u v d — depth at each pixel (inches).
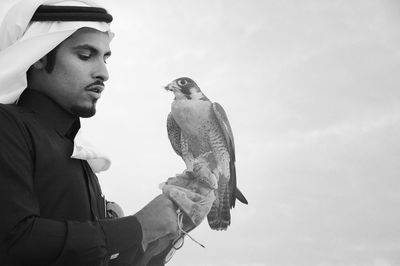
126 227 44.6
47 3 46.6
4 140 41.4
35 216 40.6
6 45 47.2
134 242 45.0
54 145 45.5
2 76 44.1
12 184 40.2
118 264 52.6
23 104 47.4
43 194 43.5
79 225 41.8
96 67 48.1
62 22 46.3
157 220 53.3
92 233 41.9
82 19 46.8
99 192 52.3
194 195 92.0
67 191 45.1
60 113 47.8
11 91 45.5
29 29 46.2
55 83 47.2
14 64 44.4
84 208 46.5
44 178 43.7
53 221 41.0
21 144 42.1
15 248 38.9
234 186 114.9
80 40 47.3
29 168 41.9
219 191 112.8
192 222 89.2
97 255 41.7
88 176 49.1
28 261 39.9
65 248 40.1
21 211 39.5
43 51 45.4
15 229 38.9
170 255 83.4
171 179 94.5
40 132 44.7
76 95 47.5
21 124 43.2
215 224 112.1
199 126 115.0
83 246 40.9
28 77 47.9
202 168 100.1
